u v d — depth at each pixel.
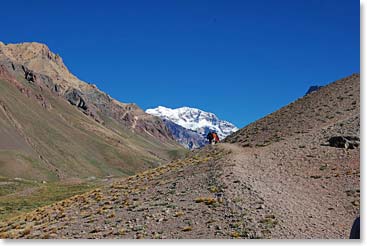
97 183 87.56
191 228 28.08
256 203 31.19
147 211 33.53
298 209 30.06
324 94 66.19
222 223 28.36
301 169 39.12
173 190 38.38
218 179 38.00
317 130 50.28
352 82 67.19
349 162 38.75
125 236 28.27
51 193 75.25
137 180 48.84
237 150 51.97
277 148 47.25
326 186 34.44
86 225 32.94
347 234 25.31
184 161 53.66
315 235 25.42
